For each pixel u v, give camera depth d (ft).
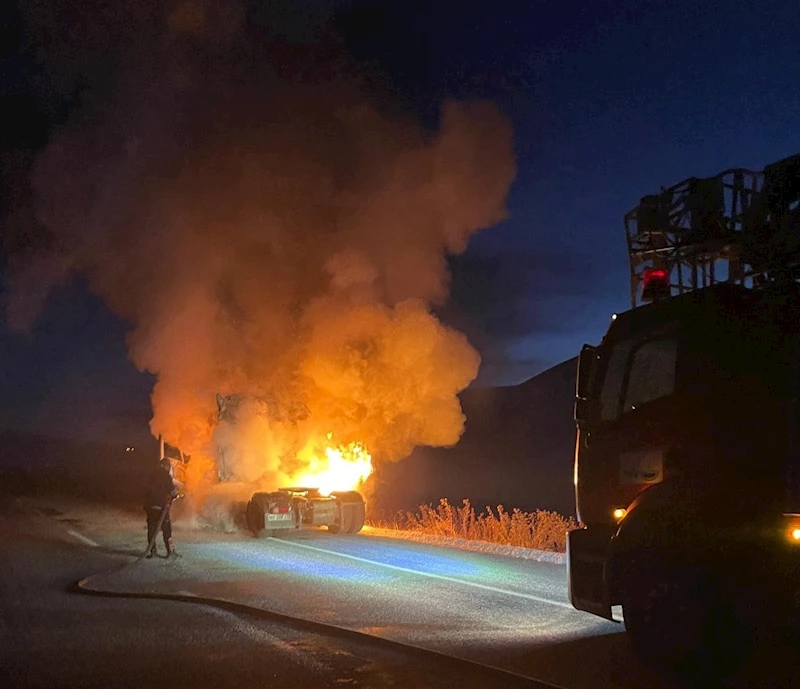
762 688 21.35
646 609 22.77
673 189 30.45
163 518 46.62
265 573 40.96
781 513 21.08
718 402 23.21
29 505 83.71
